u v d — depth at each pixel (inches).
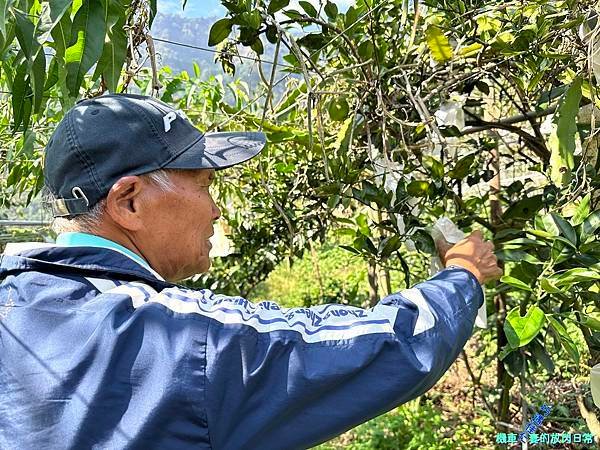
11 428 27.9
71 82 33.9
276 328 28.9
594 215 43.3
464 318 31.3
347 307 31.2
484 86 70.1
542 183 85.1
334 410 28.8
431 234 45.6
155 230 32.8
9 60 43.1
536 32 52.3
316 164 77.5
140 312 28.7
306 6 59.9
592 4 47.5
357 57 56.4
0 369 29.1
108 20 34.4
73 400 27.4
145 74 83.6
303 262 272.4
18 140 78.0
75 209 32.0
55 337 28.9
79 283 30.5
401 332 29.8
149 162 32.0
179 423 27.2
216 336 28.0
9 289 31.1
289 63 65.6
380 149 64.6
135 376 27.6
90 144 31.3
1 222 72.7
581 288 46.1
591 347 50.0
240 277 128.7
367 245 54.6
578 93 49.3
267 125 65.9
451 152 73.0
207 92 94.1
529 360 57.5
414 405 130.0
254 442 28.3
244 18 51.8
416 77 62.1
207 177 35.1
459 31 58.3
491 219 82.3
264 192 86.4
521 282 42.8
